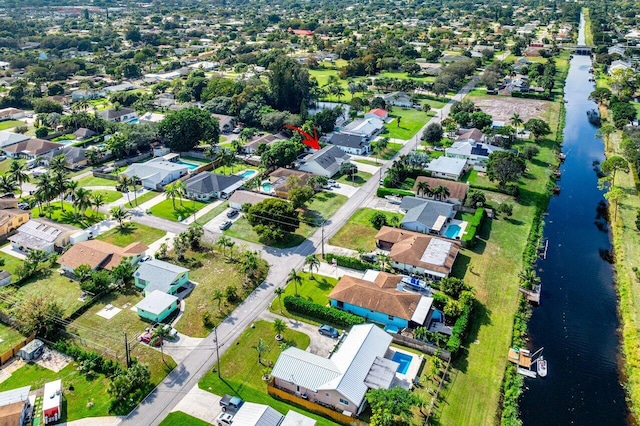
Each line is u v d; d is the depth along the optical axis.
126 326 102.25
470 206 149.62
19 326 100.94
